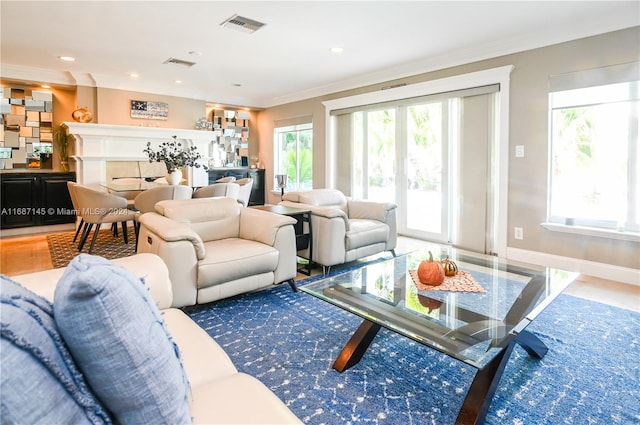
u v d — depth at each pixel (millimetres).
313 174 6641
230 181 5398
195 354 1179
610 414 1548
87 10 3217
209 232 2906
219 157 7629
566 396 1666
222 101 7125
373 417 1524
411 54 4391
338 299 1914
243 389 986
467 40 3928
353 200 4199
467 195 4445
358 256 3551
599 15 3240
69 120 5922
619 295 2963
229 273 2498
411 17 3318
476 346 1441
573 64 3508
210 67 5062
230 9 3193
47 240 4883
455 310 1767
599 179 3477
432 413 1554
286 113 7234
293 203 3760
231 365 1171
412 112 5066
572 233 3613
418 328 1592
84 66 5062
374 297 1940
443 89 4582
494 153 4180
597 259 3482
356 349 1904
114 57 4621
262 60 4664
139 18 3389
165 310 1512
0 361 540
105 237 5105
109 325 657
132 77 5664
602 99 3410
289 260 2889
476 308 1781
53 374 609
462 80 4371
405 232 5266
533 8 3111
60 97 5840
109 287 669
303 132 7082
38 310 674
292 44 4074
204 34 3793
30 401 565
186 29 3658
